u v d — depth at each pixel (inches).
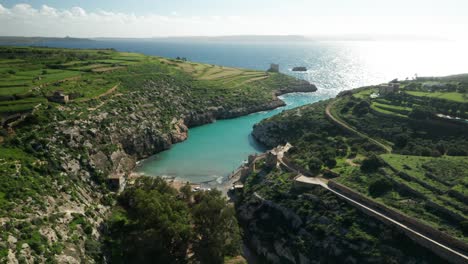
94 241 2800.2
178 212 3006.9
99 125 4758.9
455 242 2343.8
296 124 5718.5
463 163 3203.7
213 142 6033.5
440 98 4886.8
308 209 3159.5
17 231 2404.0
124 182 4133.9
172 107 6747.1
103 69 7317.9
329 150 4237.2
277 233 3186.5
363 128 4849.9
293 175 3752.5
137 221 3120.1
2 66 6579.7
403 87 5895.7
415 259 2437.3
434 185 2881.4
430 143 4069.9
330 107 5930.1
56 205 2938.0
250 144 5935.0
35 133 3858.3
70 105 4810.5
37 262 2277.3
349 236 2768.2
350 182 3282.5
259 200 3567.9
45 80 5644.7
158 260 2746.1
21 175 3065.9
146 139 5364.2
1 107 4197.8
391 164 3331.7
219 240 2861.7
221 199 3107.8
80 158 3919.8
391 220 2684.5
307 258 2847.0
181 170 4793.3
